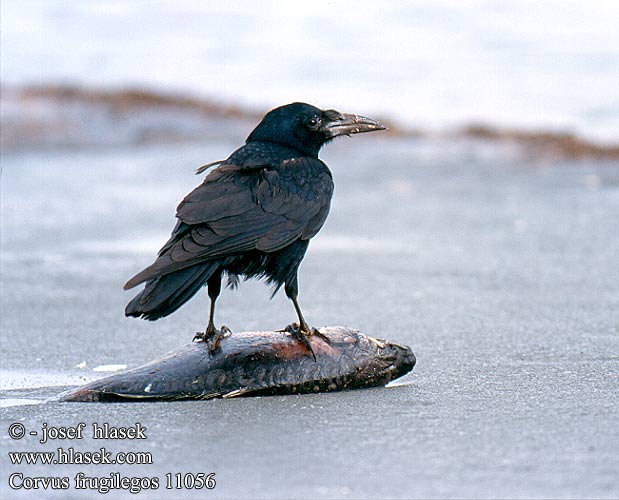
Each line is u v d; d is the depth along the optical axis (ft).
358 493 20.88
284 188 30.55
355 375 29.37
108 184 71.15
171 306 27.40
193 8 123.65
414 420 25.89
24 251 51.49
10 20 116.67
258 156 31.81
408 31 112.37
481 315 38.88
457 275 45.85
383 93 94.48
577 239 53.31
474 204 63.57
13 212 61.41
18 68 100.99
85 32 114.32
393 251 51.16
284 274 30.86
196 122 91.66
